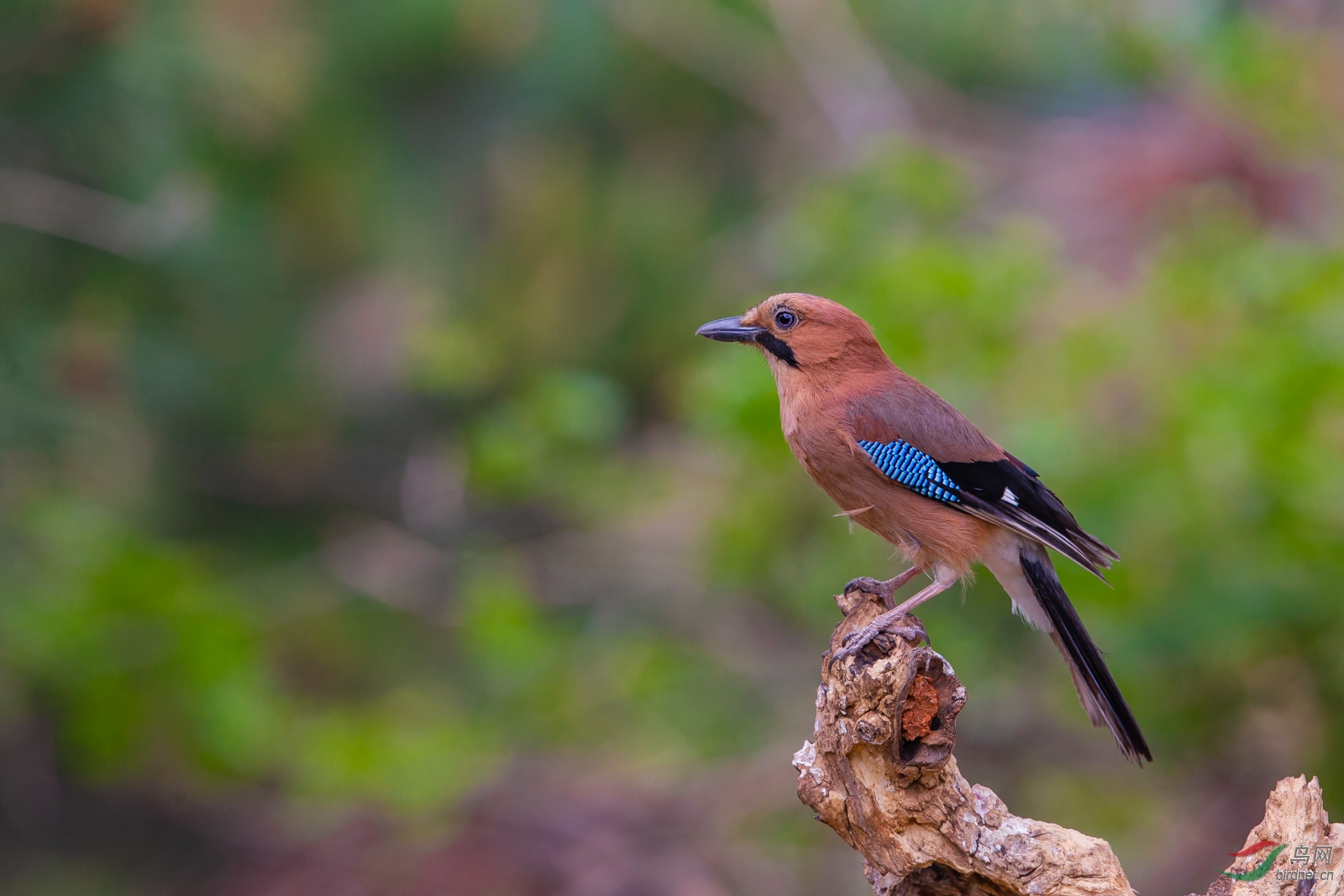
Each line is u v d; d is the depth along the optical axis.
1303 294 10.67
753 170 15.51
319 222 12.45
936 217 13.16
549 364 14.03
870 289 11.74
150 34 10.81
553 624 14.02
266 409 12.09
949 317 11.46
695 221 14.43
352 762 12.32
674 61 14.73
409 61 12.97
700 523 13.29
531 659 12.34
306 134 12.25
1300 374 10.12
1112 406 11.18
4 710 12.01
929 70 15.90
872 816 5.95
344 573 13.22
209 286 11.53
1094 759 12.73
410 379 12.88
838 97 15.75
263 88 11.57
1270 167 12.76
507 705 13.86
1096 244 12.95
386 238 12.76
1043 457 10.42
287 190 12.26
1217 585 10.45
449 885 13.41
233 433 12.20
